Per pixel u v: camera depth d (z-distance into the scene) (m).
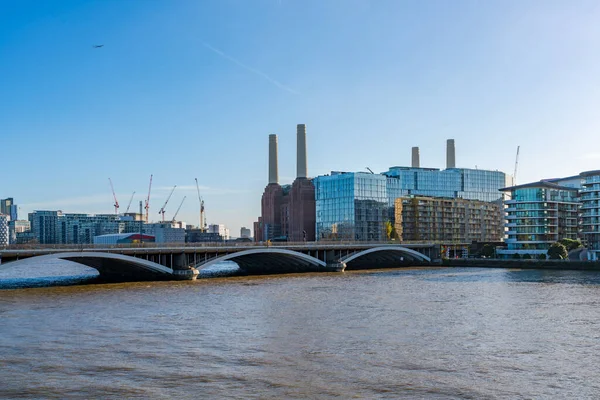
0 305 88.06
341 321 73.00
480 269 174.88
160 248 132.00
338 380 46.12
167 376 47.72
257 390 43.72
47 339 62.41
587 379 46.19
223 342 60.56
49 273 196.50
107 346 58.91
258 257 178.00
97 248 122.06
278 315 78.12
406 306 86.44
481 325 69.56
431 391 43.16
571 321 72.19
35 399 42.03
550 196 198.50
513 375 47.34
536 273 153.12
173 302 91.88
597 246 176.00
